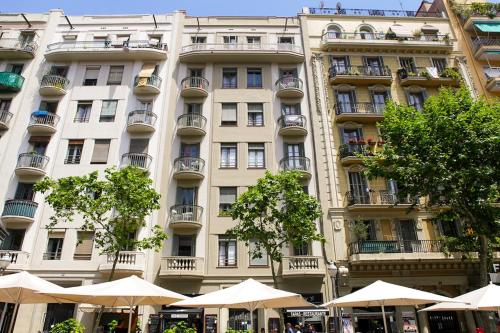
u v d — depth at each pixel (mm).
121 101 24344
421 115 16859
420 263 19781
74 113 23984
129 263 19250
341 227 20969
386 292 9961
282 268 19297
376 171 16906
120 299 10367
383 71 25672
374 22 28781
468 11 28891
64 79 24844
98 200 14477
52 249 20297
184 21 27891
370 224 21406
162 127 23547
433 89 25906
